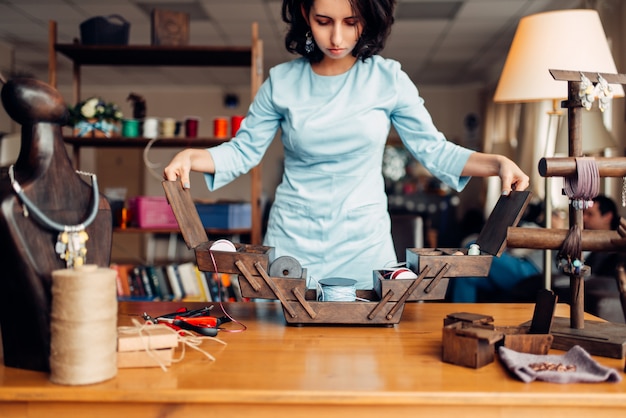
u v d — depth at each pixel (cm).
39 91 94
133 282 355
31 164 96
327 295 127
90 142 355
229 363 99
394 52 713
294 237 163
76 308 87
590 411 86
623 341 104
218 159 150
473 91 939
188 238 123
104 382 89
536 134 560
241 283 124
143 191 984
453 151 148
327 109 152
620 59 401
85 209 101
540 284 280
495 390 86
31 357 96
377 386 87
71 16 569
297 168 163
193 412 87
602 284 247
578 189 108
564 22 203
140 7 538
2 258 94
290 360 101
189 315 129
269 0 516
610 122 410
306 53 153
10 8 544
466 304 153
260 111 158
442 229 952
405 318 135
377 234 164
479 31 612
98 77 866
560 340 108
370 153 159
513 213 121
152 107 966
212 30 616
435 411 86
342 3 130
